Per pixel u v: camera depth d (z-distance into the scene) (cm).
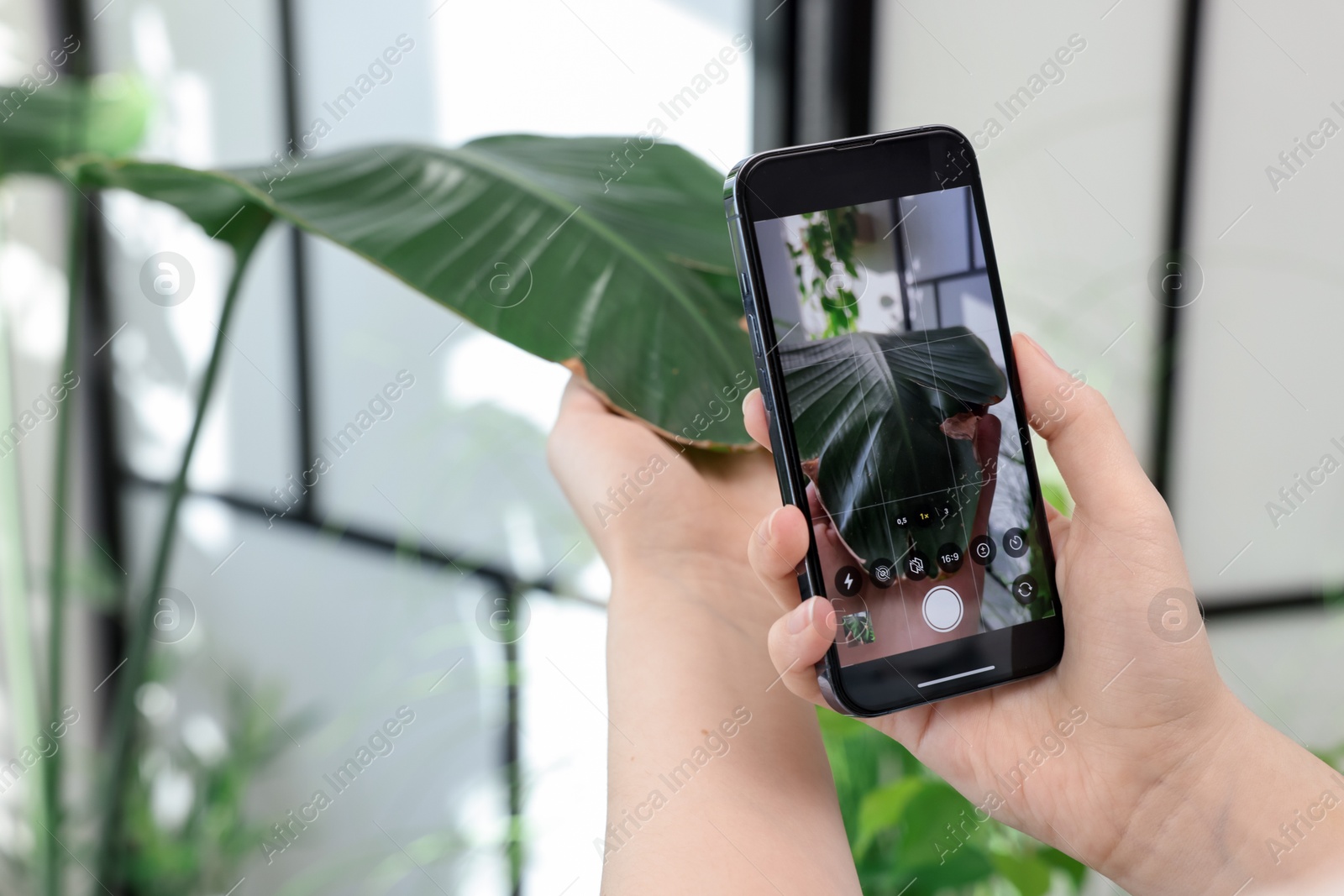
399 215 64
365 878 142
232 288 77
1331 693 108
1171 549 48
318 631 146
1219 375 106
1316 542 109
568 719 120
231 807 146
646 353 62
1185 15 99
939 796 73
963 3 103
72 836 149
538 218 66
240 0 132
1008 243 105
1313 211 104
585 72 109
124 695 90
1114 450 50
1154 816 49
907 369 51
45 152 104
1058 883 101
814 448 49
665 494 63
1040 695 52
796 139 109
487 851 127
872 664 49
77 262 93
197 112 142
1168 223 104
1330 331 106
